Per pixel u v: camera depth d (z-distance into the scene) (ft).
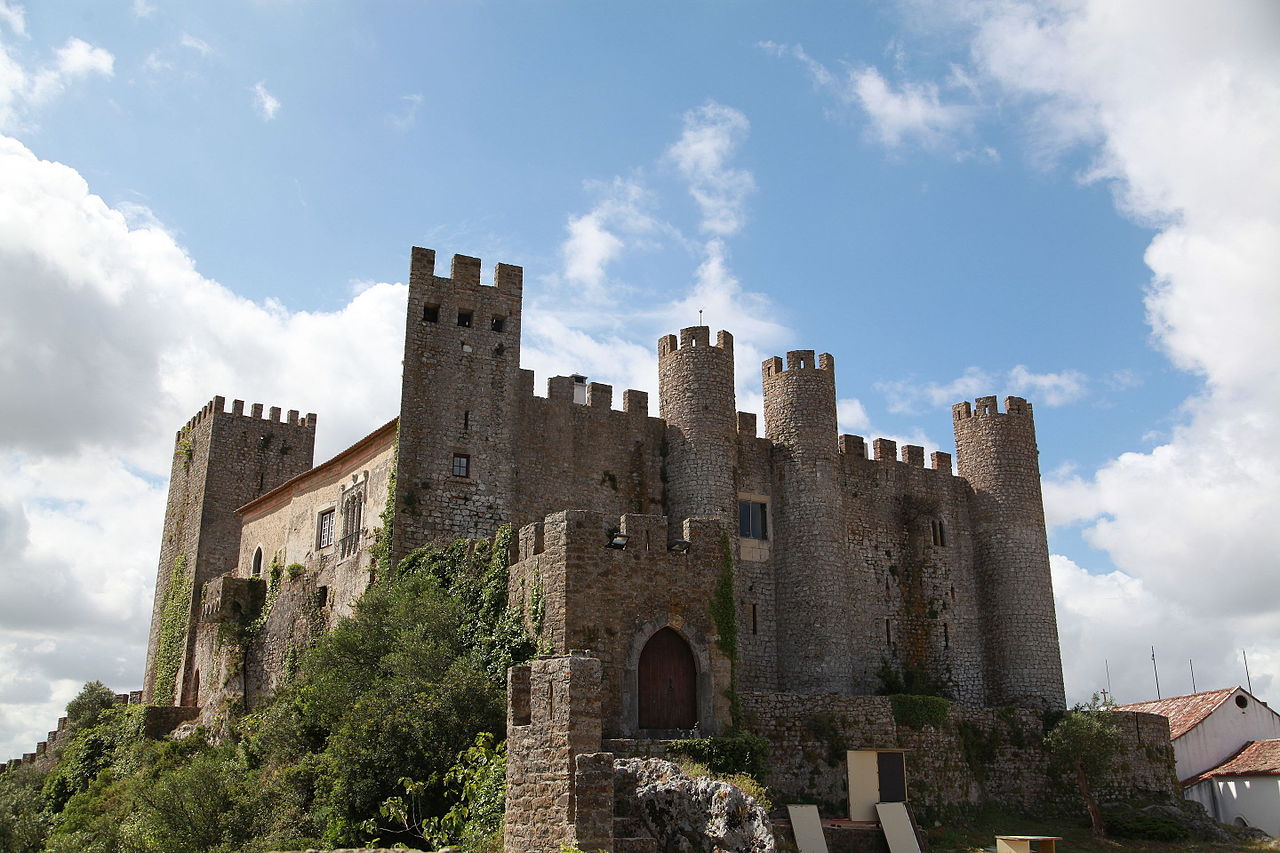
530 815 89.56
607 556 111.55
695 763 101.81
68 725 253.65
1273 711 214.69
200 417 261.24
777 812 122.01
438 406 165.17
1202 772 202.69
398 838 107.55
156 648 254.27
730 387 184.96
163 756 178.91
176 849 122.93
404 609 132.87
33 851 170.81
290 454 259.60
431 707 112.78
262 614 203.00
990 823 156.25
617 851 80.69
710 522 117.70
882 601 195.93
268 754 140.97
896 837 123.85
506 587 126.00
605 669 107.86
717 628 114.21
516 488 168.86
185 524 254.68
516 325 175.32
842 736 142.10
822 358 192.85
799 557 181.68
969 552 208.03
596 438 179.11
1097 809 160.45
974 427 212.43
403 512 158.20
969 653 200.95
